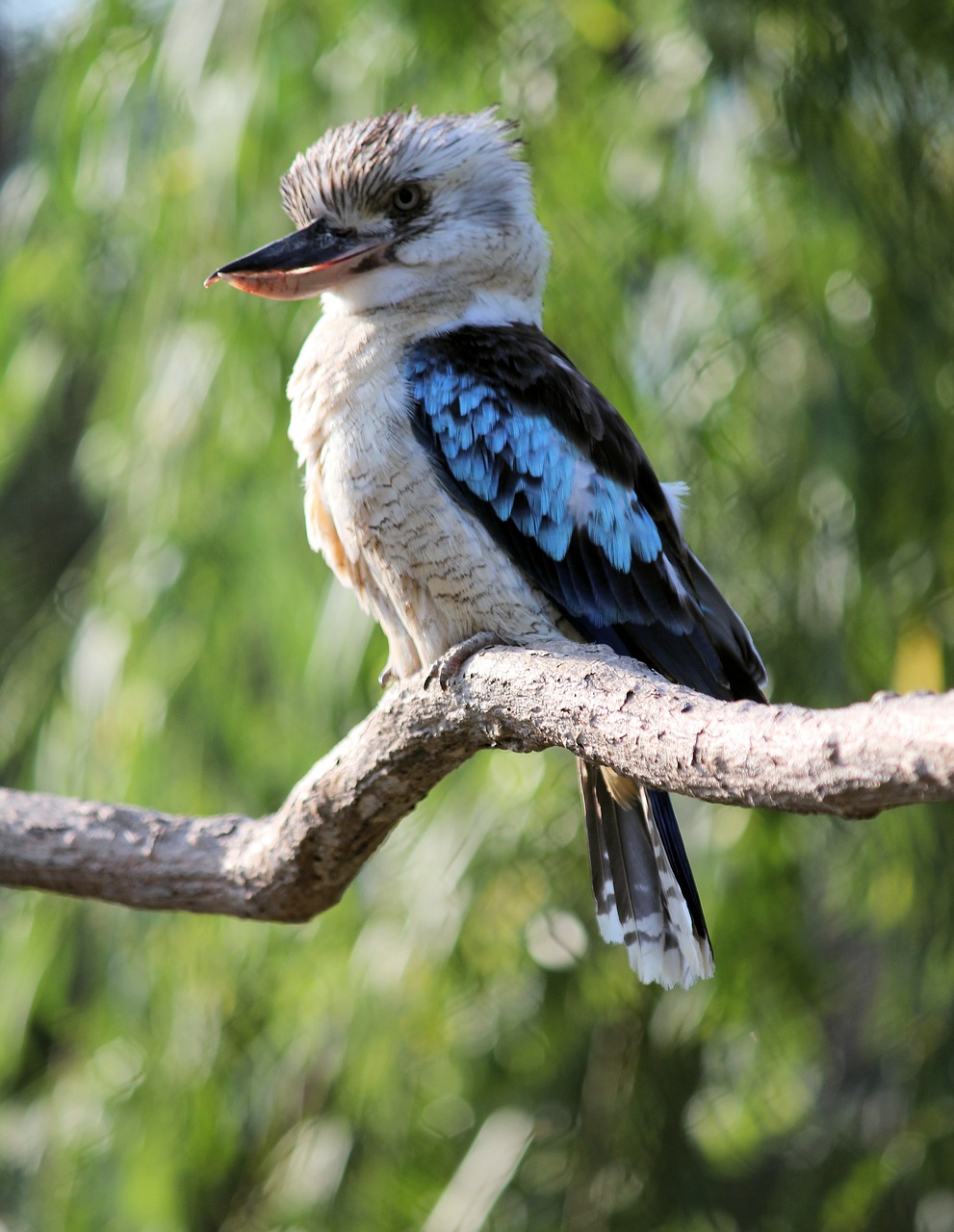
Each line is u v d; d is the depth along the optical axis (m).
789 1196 10.48
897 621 9.41
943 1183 9.74
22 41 13.74
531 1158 9.96
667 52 9.23
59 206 9.68
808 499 9.16
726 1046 10.19
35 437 12.86
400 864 9.58
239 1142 10.31
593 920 9.47
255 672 9.62
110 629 9.48
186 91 9.26
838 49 9.23
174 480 9.33
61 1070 10.37
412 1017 9.23
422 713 5.08
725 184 9.09
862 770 3.17
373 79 9.18
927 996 10.05
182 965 9.74
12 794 6.20
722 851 9.25
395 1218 9.58
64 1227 9.63
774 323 9.12
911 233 9.27
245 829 5.99
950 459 9.30
